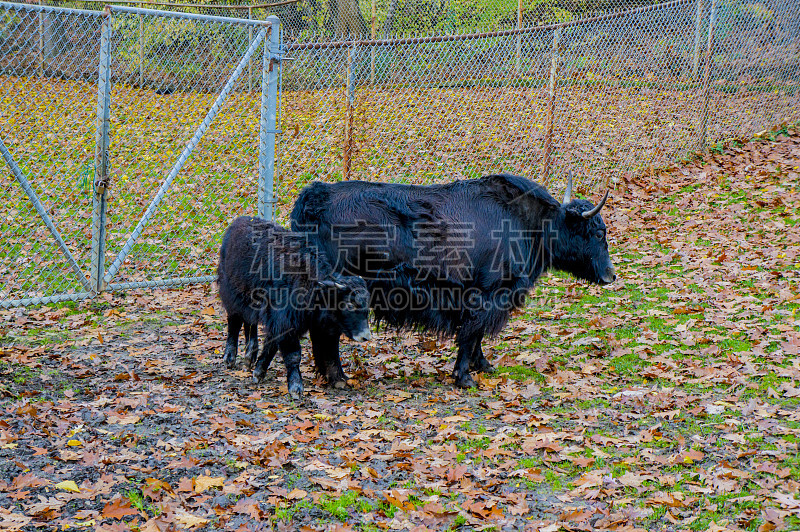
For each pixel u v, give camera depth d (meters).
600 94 12.83
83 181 10.68
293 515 3.93
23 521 3.73
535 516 3.92
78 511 3.90
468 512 3.94
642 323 7.23
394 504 3.97
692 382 5.74
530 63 12.77
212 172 11.10
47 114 10.20
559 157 11.66
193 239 9.76
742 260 8.48
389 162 11.04
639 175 11.53
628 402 5.45
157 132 11.28
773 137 12.34
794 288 7.49
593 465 4.46
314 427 5.11
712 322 6.99
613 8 16.47
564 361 6.51
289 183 10.53
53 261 8.86
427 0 17.67
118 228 9.91
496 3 17.12
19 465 4.37
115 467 4.43
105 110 7.57
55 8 7.26
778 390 5.42
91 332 7.21
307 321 5.78
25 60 9.77
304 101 11.78
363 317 5.58
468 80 12.64
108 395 5.65
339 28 18.20
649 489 4.13
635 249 9.29
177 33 10.84
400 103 12.04
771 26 13.26
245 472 4.40
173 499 4.06
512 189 6.22
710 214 9.98
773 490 3.98
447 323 6.10
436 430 5.10
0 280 8.39
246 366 6.51
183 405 5.52
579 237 6.62
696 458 4.43
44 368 6.20
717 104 12.49
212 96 11.73
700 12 12.23
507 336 7.25
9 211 9.96
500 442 4.81
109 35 7.45
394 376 6.35
